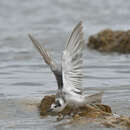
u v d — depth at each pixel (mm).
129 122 10477
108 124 10461
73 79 10055
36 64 18609
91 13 32031
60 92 10242
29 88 14828
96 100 10359
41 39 24016
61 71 10039
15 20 30859
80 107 11531
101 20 29406
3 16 32344
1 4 36219
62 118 11352
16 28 27891
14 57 20078
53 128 10562
